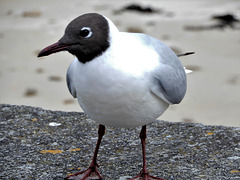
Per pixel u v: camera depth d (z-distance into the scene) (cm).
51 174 826
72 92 803
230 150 902
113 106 713
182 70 814
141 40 737
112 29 694
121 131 1006
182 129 1009
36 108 1130
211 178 798
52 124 1042
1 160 872
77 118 1077
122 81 691
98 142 830
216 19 3212
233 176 803
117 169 844
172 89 763
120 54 690
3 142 947
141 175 802
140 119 753
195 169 833
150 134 990
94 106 724
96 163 829
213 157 877
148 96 723
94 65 691
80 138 975
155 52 742
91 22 683
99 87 696
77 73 715
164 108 784
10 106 1138
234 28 3019
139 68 700
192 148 918
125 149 925
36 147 930
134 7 3566
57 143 950
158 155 894
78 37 685
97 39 682
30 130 1008
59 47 695
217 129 1001
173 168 839
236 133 977
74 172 835
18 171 831
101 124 824
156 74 720
